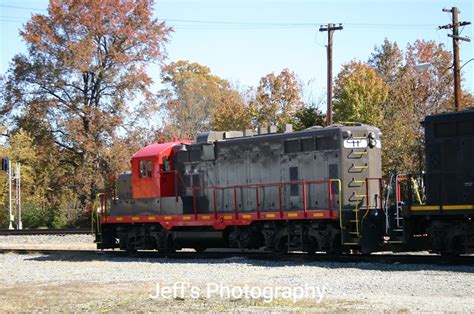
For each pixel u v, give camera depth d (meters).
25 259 23.80
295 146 21.27
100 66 47.31
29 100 46.75
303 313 11.14
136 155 25.09
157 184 24.25
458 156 18.09
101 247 26.11
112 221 25.61
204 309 11.84
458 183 18.05
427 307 11.27
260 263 19.58
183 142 25.16
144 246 24.72
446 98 49.44
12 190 52.47
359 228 19.39
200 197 23.66
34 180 53.00
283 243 21.59
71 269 19.55
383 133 40.69
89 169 46.66
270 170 21.81
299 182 20.91
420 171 19.25
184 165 24.23
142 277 17.08
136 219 24.75
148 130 49.09
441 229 18.34
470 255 19.67
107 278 17.11
